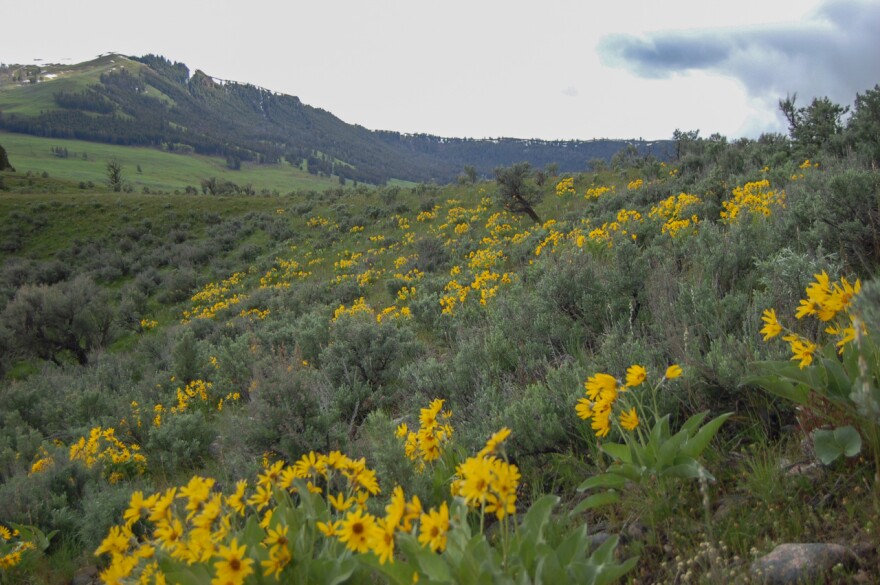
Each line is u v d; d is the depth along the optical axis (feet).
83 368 60.64
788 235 17.66
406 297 53.83
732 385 9.20
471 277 49.96
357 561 6.00
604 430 7.77
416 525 5.95
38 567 13.93
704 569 6.22
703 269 17.16
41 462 19.36
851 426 6.97
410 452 10.05
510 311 21.39
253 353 32.30
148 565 6.80
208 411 30.12
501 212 90.58
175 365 38.65
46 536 14.96
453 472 9.55
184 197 171.42
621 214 38.86
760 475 7.41
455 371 17.08
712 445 8.79
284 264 100.01
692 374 9.59
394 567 5.81
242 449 16.57
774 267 13.32
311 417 15.58
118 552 6.92
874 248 13.87
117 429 25.80
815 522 6.50
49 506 16.17
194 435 21.88
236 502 6.88
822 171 31.42
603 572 5.57
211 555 6.06
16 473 19.49
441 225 95.30
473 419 12.94
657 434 7.57
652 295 16.10
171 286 101.86
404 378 20.89
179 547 6.37
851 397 6.41
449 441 9.98
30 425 33.96
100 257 127.75
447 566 5.54
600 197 71.05
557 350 16.52
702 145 86.79
